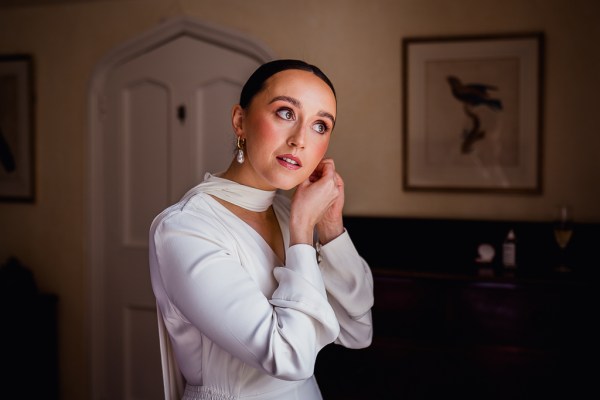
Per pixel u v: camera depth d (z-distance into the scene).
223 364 1.06
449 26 3.08
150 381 3.59
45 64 3.71
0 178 3.81
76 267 3.71
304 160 1.02
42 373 3.62
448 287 2.62
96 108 3.63
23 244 3.80
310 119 1.01
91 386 3.67
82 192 3.69
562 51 2.95
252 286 0.96
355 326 1.26
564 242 2.71
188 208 1.05
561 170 2.97
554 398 2.51
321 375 2.79
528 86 2.97
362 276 1.23
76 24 3.64
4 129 3.77
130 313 3.63
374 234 3.14
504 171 3.02
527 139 2.98
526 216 3.01
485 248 2.88
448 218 3.09
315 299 0.97
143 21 3.51
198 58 3.44
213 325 0.93
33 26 3.72
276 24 3.28
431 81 3.09
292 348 0.92
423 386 2.67
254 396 1.06
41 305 3.57
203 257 0.96
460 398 2.62
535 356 2.53
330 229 1.22
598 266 2.84
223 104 3.41
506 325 2.56
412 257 3.09
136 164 3.59
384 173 3.18
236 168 1.14
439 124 3.09
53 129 3.71
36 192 3.76
